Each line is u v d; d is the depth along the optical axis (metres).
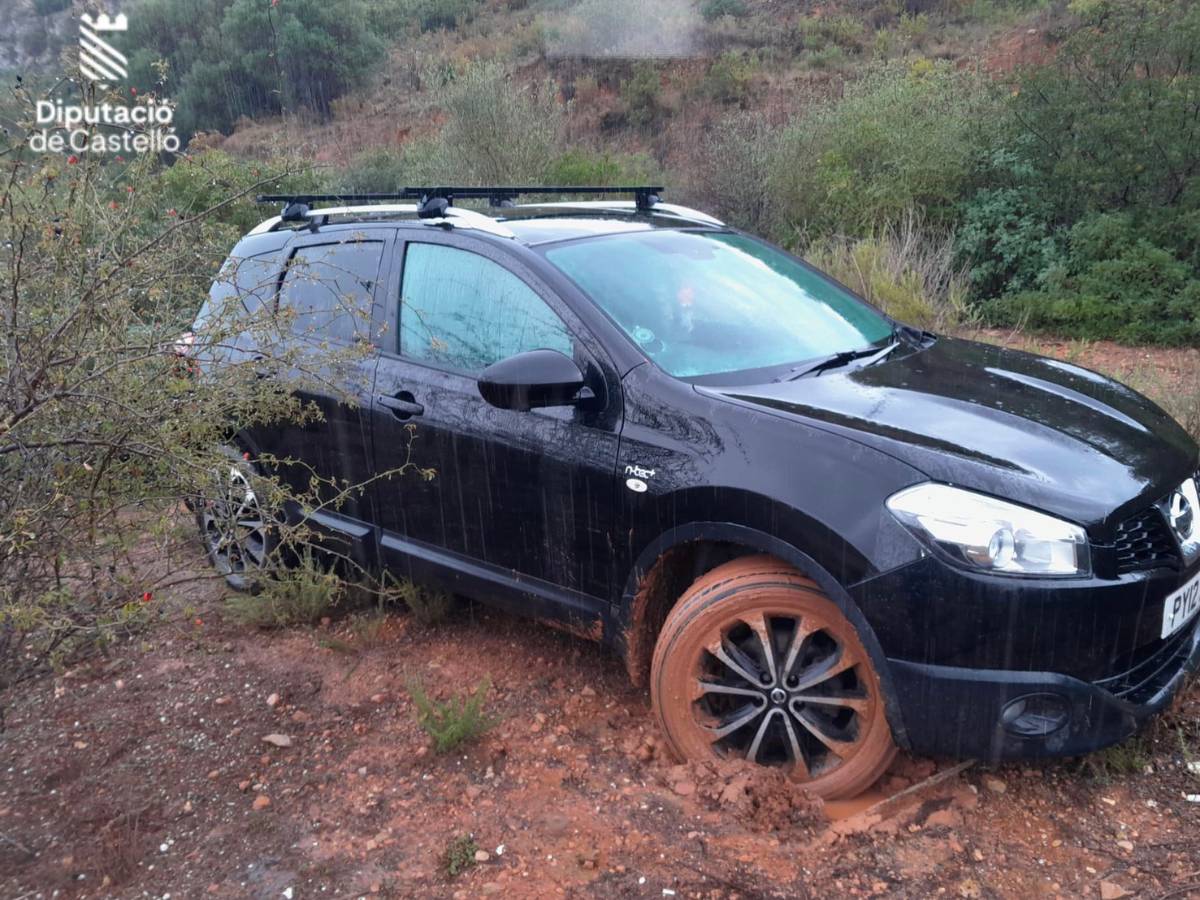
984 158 10.63
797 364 3.54
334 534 4.34
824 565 2.83
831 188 11.23
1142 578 2.74
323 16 24.91
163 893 2.77
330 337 4.31
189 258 3.33
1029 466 2.81
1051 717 2.71
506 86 14.29
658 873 2.71
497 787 3.16
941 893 2.59
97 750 3.50
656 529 3.19
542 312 3.60
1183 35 9.65
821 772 3.05
